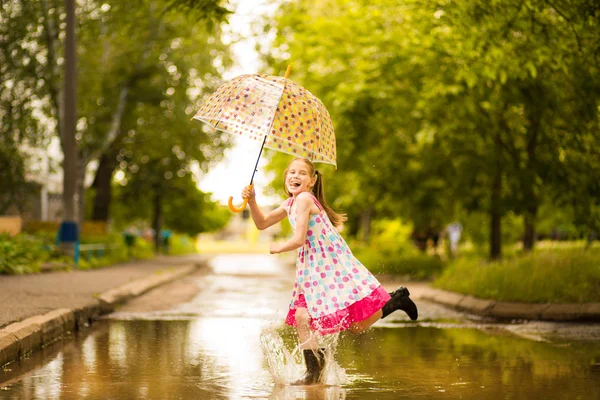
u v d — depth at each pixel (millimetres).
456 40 16375
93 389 7234
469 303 15781
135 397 6891
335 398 6941
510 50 14781
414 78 22594
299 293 7750
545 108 20562
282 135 7863
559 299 14336
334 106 24328
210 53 39656
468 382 7801
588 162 22438
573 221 23125
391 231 39906
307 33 25031
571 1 13203
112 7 30328
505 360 9297
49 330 10570
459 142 24453
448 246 39656
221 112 7801
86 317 12961
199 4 14141
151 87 38719
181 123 40594
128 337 11258
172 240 68312
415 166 27312
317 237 7613
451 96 22047
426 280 27188
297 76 25984
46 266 22406
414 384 7668
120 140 41406
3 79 31188
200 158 44250
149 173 49438
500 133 23234
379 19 21969
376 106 23844
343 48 24125
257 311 15578
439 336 11734
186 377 7945
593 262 16250
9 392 7043
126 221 70875
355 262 7602
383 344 10781
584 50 14773
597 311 13477
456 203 29062
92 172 47562
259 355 9516
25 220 31375
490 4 13492
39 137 33375
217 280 27766
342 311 7430
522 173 22625
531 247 24891
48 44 30844
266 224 8016
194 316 14484
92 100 35688
